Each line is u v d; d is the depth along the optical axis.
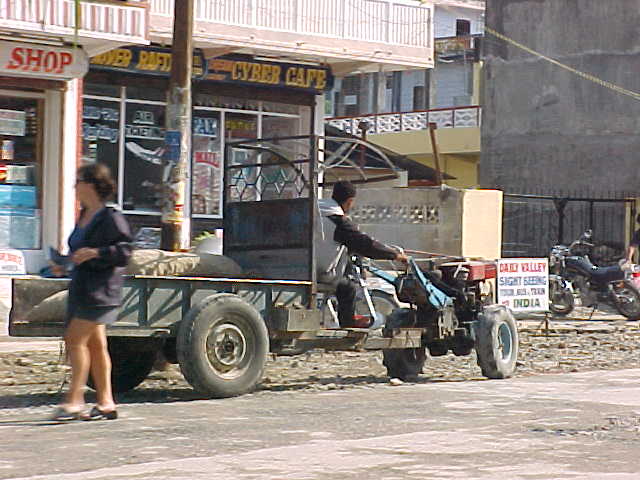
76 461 10.95
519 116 50.69
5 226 30.97
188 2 21.53
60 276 15.00
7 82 30.16
